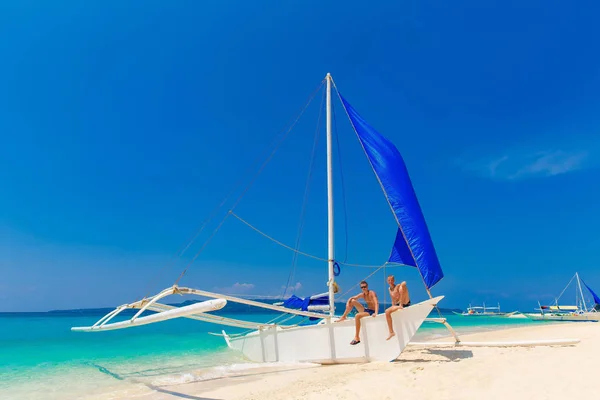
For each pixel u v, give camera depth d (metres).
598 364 6.28
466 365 7.51
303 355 10.02
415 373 7.09
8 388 8.18
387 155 10.96
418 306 8.35
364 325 9.15
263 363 10.72
